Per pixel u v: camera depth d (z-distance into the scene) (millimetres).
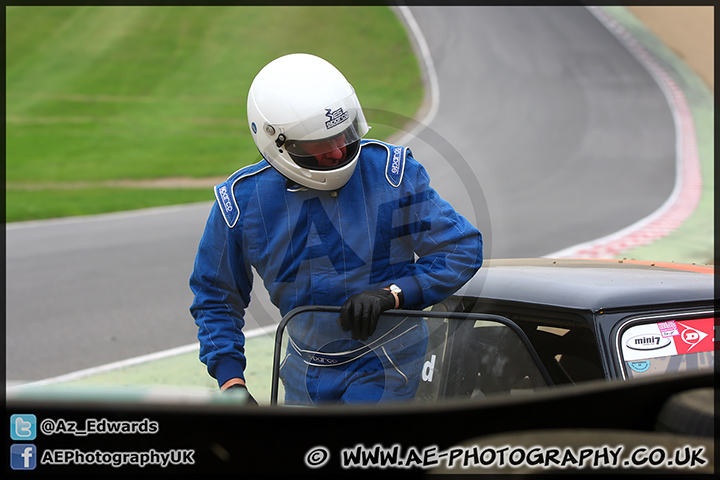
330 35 48438
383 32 49281
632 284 3250
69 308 10156
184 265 12727
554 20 52438
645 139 29297
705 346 3004
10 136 32125
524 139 30172
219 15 50781
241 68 43875
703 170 22859
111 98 38969
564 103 36812
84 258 13781
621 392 1855
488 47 47375
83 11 51094
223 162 27844
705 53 44938
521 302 3273
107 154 29359
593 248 12594
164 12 51125
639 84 39844
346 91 3020
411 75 43000
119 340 8391
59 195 22141
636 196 19016
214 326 3203
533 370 3264
